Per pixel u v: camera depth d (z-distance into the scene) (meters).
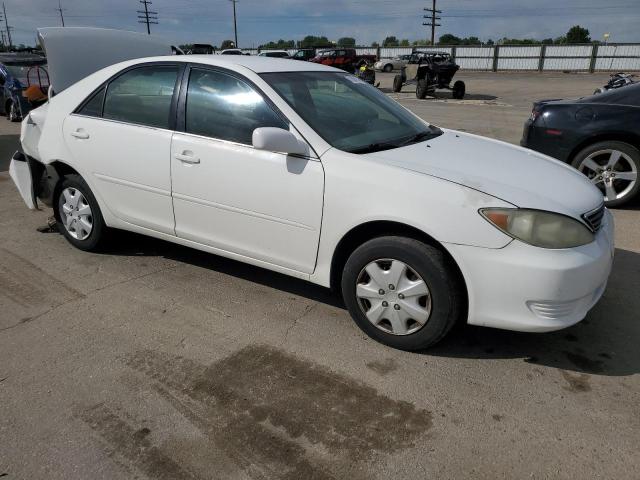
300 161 3.02
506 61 44.31
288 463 2.19
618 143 5.36
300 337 3.12
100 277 3.91
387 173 2.79
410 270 2.79
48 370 2.79
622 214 5.39
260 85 3.24
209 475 2.13
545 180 2.93
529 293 2.56
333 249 3.00
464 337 3.12
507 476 2.13
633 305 3.49
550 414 2.47
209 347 3.02
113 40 5.21
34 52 13.70
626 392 2.63
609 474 2.13
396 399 2.58
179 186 3.53
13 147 9.16
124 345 3.03
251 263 3.44
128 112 3.79
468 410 2.50
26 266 4.10
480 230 2.58
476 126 11.67
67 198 4.28
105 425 2.40
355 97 3.70
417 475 2.13
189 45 32.69
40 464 2.18
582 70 41.94
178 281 3.86
